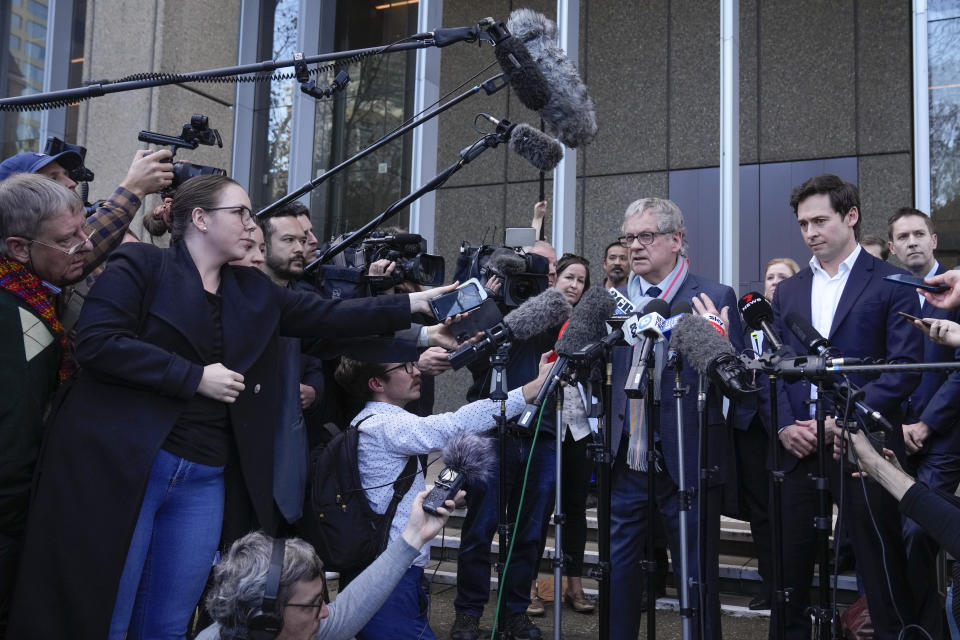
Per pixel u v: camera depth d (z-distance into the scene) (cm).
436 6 683
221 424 255
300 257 362
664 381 322
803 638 349
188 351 250
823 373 261
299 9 708
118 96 661
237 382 245
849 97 793
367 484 293
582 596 469
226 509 262
